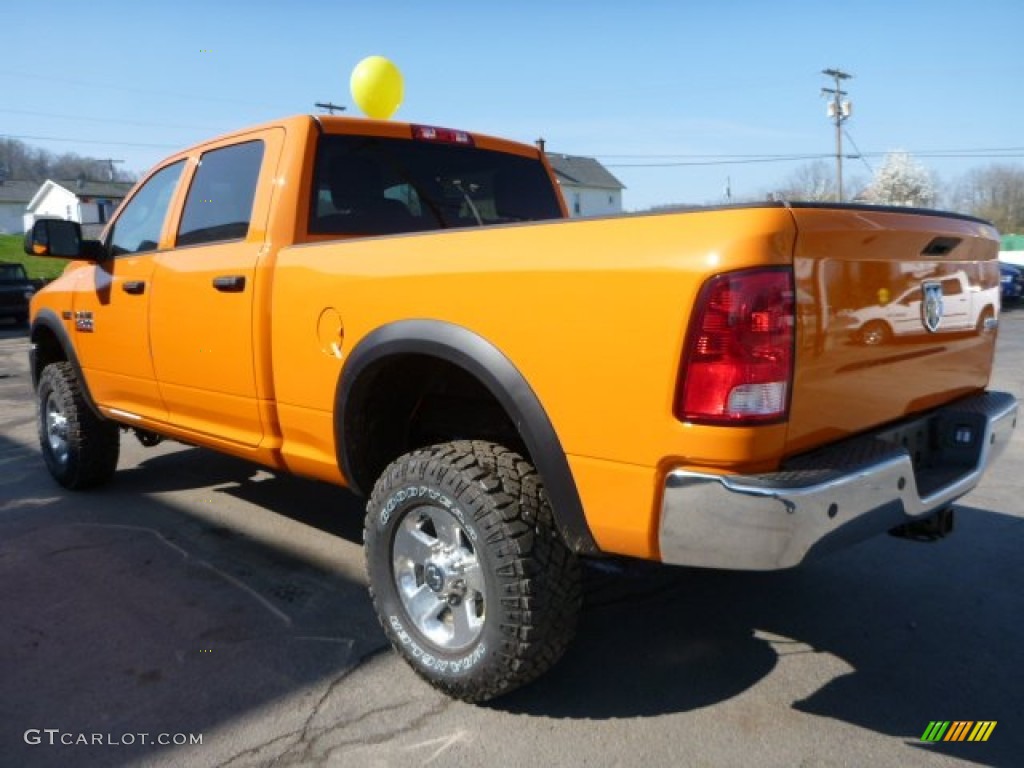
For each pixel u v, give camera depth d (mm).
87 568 3971
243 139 3777
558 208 4781
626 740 2562
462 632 2707
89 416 4961
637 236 2205
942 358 2859
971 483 2729
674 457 2146
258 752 2531
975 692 2840
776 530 2053
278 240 3400
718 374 2064
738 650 3129
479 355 2514
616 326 2207
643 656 3086
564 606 2555
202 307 3635
